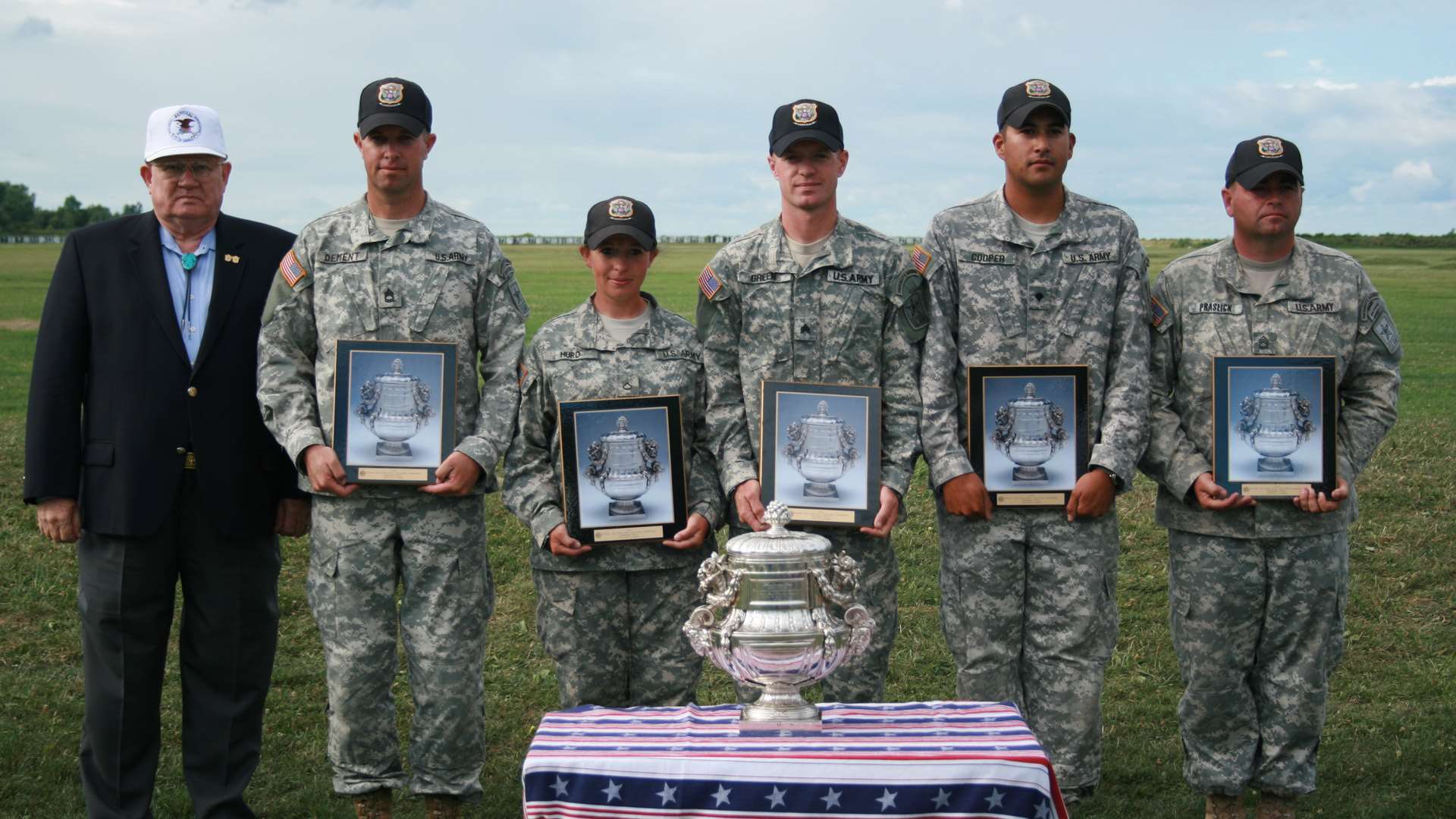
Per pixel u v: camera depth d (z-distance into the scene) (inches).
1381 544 341.4
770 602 144.6
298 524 206.5
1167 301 202.7
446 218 199.2
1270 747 197.0
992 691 198.1
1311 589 193.3
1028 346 196.2
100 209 5123.0
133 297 195.0
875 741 135.6
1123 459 191.3
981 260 197.5
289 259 196.2
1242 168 193.3
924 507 377.7
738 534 198.8
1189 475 194.7
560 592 199.3
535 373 202.2
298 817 214.1
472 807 217.3
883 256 199.2
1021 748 132.6
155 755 200.1
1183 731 204.7
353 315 192.4
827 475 189.3
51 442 191.0
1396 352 197.8
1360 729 246.2
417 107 192.1
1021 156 193.5
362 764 192.2
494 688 273.0
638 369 199.9
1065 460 193.2
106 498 191.6
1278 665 197.0
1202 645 197.8
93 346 195.5
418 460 188.4
